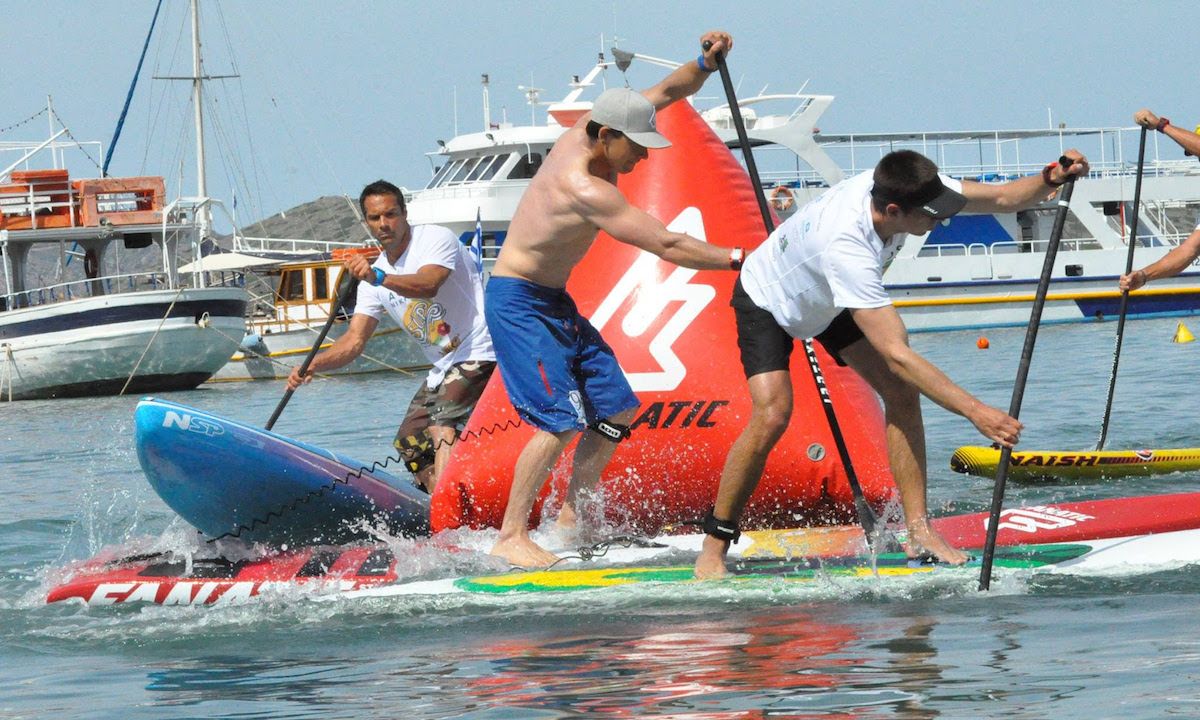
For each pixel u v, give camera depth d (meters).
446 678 12.84
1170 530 18.19
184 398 68.56
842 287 16.06
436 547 19.00
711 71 19.80
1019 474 26.22
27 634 16.05
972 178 92.81
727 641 13.80
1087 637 13.35
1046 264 17.30
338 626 15.62
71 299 79.81
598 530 20.48
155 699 12.73
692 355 21.25
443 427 21.70
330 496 20.16
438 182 87.00
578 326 18.72
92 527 24.81
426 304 21.69
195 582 17.59
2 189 86.38
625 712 11.27
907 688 11.66
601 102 17.55
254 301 95.62
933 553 17.38
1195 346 62.78
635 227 17.27
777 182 87.00
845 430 21.00
